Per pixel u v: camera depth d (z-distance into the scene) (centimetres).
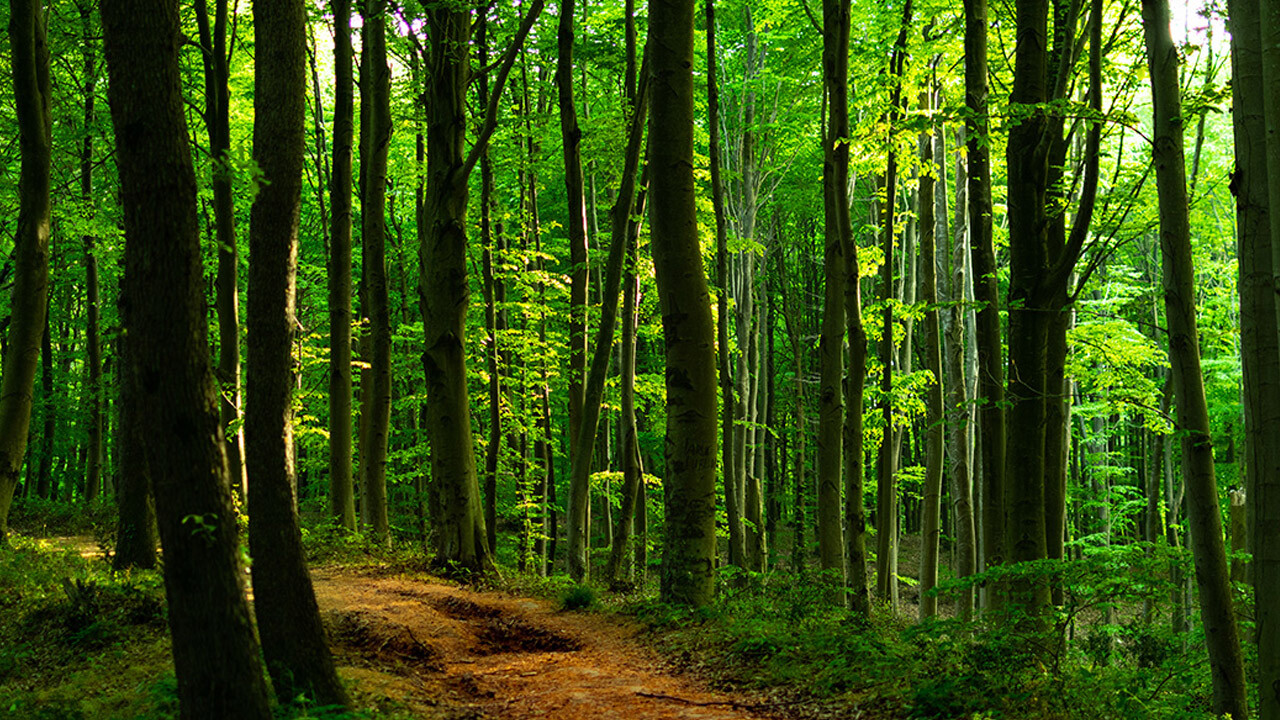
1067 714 666
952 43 1504
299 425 1850
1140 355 1775
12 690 776
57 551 1487
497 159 2169
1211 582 812
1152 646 929
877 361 1922
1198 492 814
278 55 707
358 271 2722
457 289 1439
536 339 1933
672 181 1091
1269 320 679
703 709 706
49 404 2847
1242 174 690
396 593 1220
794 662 818
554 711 723
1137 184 973
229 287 1547
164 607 1043
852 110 1698
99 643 935
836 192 1241
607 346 1469
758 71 2414
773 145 2548
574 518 1502
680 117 1086
